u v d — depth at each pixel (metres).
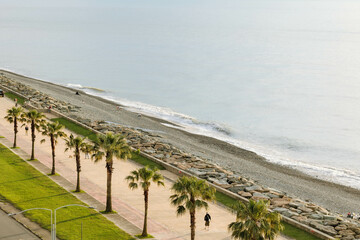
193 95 180.50
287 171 97.19
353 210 76.62
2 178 73.69
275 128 134.62
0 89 140.88
